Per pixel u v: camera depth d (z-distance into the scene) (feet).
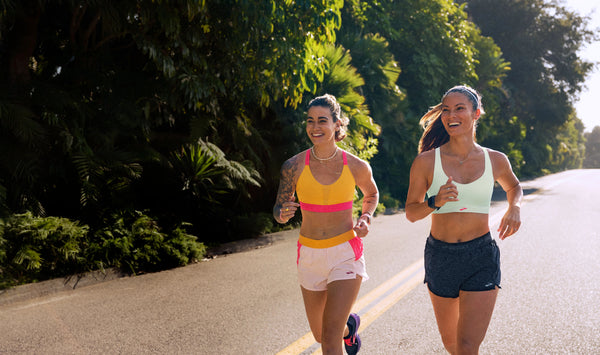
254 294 17.92
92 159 23.65
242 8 25.68
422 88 71.67
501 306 16.37
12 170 20.89
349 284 9.48
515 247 27.55
